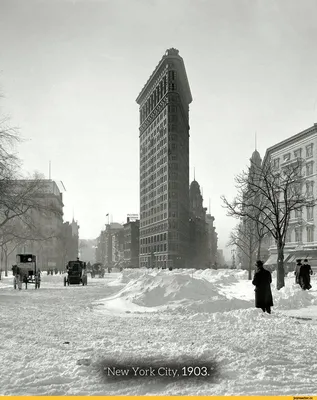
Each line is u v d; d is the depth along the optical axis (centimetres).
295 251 6994
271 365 850
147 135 15912
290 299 2150
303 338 1141
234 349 964
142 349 966
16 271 3769
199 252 18638
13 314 1717
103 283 5094
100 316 1661
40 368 802
